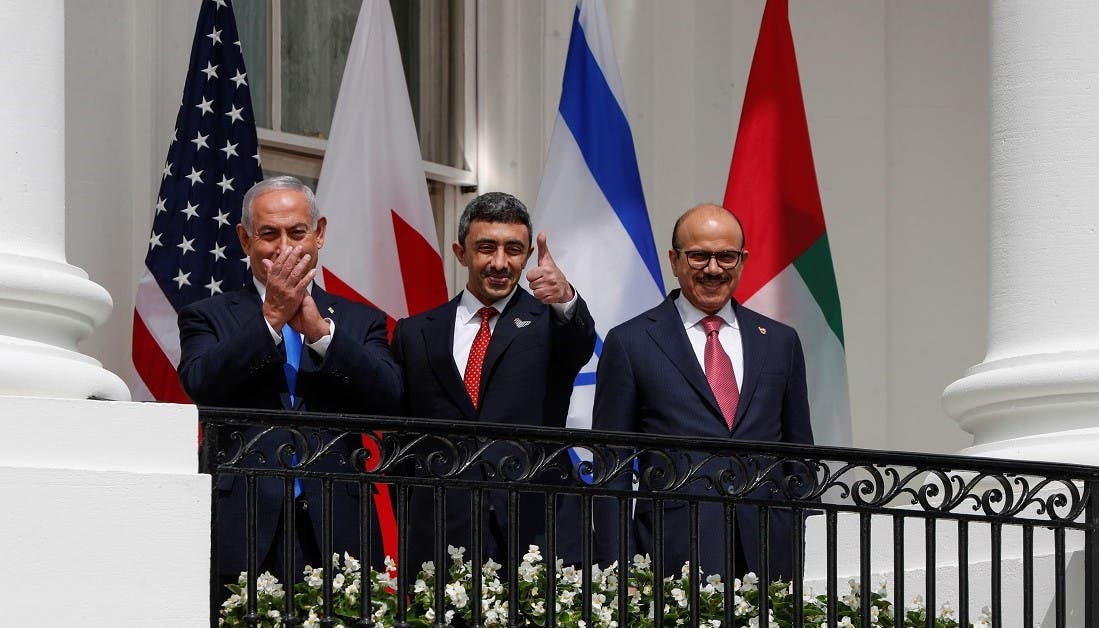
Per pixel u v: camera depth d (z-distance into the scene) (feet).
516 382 71.67
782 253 98.84
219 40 94.07
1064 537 64.75
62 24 67.41
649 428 72.18
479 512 59.06
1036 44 76.33
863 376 121.90
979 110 125.39
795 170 99.86
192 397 65.92
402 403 72.74
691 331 73.92
